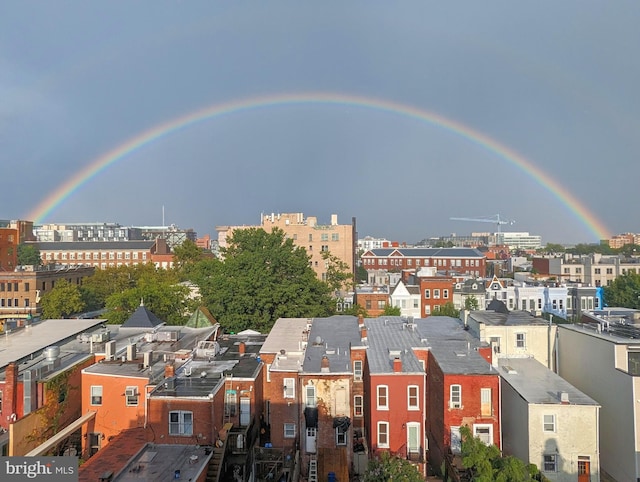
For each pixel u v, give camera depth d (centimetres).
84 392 4319
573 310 9975
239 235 10175
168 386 4016
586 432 3825
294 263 8575
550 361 5397
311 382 4228
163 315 8775
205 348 5125
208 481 3469
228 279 8112
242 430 4062
